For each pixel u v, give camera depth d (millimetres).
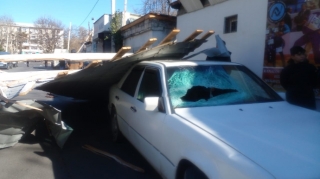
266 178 2117
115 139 5613
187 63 4262
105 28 26312
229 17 9070
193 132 2916
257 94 3965
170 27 15367
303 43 6645
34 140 5793
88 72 5582
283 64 7156
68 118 7625
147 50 5180
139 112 4234
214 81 4023
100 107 8656
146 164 4707
